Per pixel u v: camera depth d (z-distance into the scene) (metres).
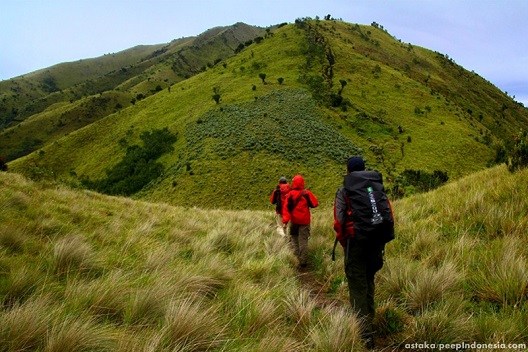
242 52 151.88
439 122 97.31
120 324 2.82
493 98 175.62
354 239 3.44
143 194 67.12
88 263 4.07
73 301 2.90
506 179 7.46
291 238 6.94
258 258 6.30
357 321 3.18
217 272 4.54
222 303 3.52
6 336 2.23
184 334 2.64
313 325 3.31
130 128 104.12
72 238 4.88
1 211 5.94
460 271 4.09
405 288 4.02
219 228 8.42
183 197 58.91
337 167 63.28
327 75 113.69
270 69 120.56
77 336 2.27
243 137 71.94
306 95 96.12
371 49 159.88
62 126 181.50
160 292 3.31
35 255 4.30
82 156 102.19
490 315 3.22
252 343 2.77
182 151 76.62
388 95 108.81
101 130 111.38
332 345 2.75
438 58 195.12
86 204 9.53
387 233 3.32
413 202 9.27
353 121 87.56
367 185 3.43
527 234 4.80
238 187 58.44
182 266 4.54
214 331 2.86
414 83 121.31
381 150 75.44
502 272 3.66
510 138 124.38
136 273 4.05
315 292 4.76
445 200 7.88
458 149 84.31
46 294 2.88
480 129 101.75
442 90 139.50
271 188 57.56
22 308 2.50
